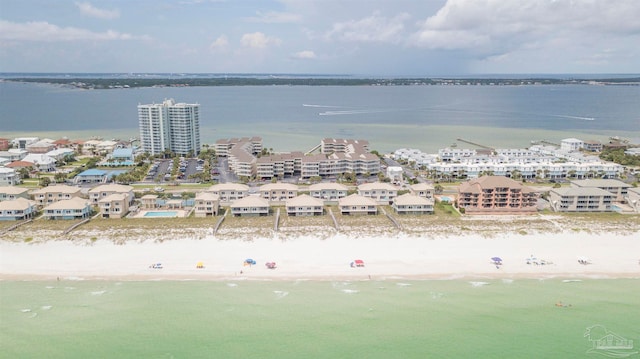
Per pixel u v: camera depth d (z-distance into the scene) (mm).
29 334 97375
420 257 131500
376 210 163375
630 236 143625
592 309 106938
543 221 154125
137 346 93312
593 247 137250
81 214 157750
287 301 110000
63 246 135500
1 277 120688
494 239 141500
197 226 148375
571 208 167375
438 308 107375
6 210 155250
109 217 160750
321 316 103812
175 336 96500
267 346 93188
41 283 118125
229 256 131125
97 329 99125
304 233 144250
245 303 109000
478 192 167000
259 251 133875
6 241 137750
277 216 157500
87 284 117688
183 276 121562
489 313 105250
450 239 141375
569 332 98062
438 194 195250
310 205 160750
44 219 157000
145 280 119750
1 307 107062
